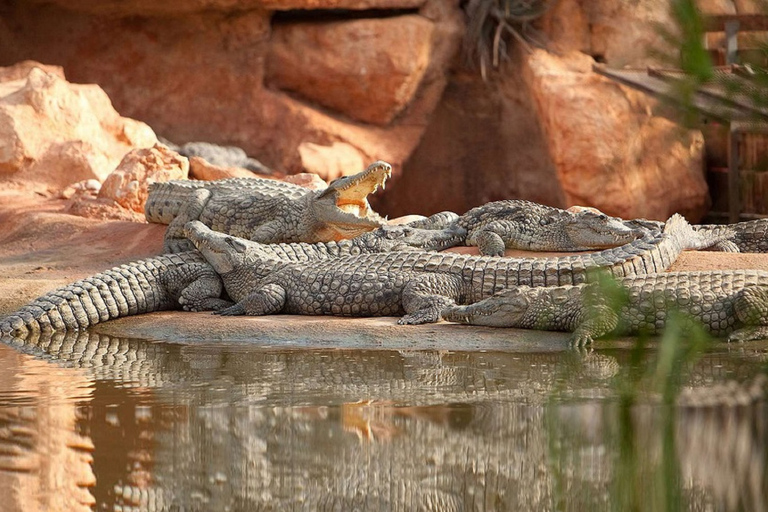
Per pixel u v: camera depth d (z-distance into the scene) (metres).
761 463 5.80
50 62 41.91
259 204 20.42
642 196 37.84
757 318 11.98
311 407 9.22
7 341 14.22
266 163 42.47
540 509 5.66
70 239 22.38
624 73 25.38
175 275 16.56
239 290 16.45
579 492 5.84
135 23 42.28
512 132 44.59
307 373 11.23
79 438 7.95
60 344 13.91
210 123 42.84
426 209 45.59
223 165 38.16
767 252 19.73
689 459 5.98
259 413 8.95
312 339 13.90
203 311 16.33
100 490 6.39
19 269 19.86
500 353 12.59
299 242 20.11
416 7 42.88
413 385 10.32
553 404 8.80
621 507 4.53
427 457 7.23
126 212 25.22
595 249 18.22
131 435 8.07
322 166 40.28
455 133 45.28
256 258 16.52
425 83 43.78
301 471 6.94
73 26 41.94
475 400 9.39
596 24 41.31
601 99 38.72
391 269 15.39
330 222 19.42
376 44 41.81
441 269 15.27
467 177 45.53
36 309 15.23
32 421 8.62
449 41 43.53
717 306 13.19
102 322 15.78
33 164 28.94
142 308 16.25
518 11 42.78
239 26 42.09
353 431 8.14
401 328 13.95
